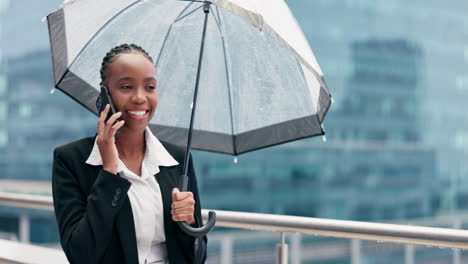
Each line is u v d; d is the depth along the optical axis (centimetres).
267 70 161
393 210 4644
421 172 4794
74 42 156
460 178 4953
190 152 148
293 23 133
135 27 162
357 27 4572
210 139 171
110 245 128
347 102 4541
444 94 4959
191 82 170
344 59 4519
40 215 3148
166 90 171
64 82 157
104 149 125
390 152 4688
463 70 5009
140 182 134
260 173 4134
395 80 4769
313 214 4359
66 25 152
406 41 4803
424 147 4822
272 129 164
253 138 167
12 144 4312
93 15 155
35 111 4281
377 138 4650
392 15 4738
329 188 4416
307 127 158
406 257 626
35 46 4272
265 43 157
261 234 1681
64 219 128
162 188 137
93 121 4062
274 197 4172
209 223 133
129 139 136
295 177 4266
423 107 4866
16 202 238
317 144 4381
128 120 131
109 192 123
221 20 162
